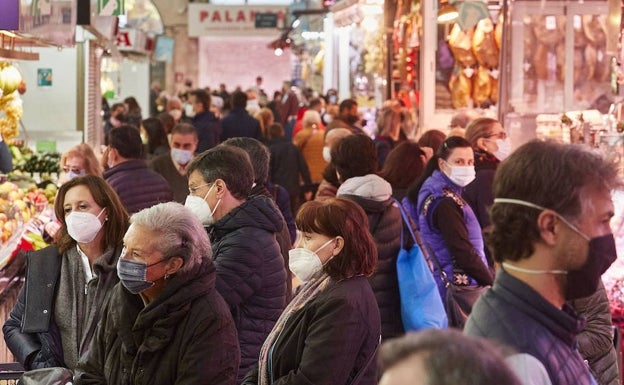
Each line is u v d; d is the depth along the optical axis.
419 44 15.32
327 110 23.14
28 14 8.29
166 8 52.00
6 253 7.70
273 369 5.00
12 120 10.98
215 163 5.89
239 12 47.38
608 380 5.14
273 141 17.80
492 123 8.35
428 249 7.29
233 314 5.77
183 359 4.55
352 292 4.91
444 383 2.07
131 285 4.53
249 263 5.73
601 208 3.15
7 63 10.59
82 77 17.45
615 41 8.91
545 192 3.13
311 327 4.87
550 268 3.18
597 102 11.49
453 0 11.92
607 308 5.11
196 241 4.60
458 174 7.33
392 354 2.15
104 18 16.78
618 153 8.48
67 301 5.62
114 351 4.70
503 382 2.10
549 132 10.59
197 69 52.41
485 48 14.48
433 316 6.42
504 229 3.20
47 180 11.56
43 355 5.58
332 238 4.99
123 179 8.89
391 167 8.62
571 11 11.38
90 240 5.57
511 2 11.38
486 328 3.17
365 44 21.44
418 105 15.52
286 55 52.31
